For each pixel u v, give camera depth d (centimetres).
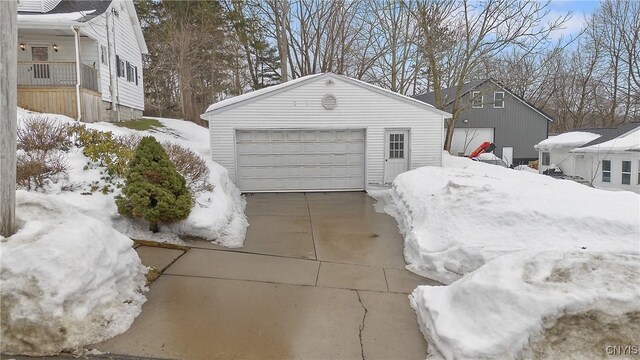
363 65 2616
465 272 620
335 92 1284
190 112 2820
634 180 1689
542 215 666
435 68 2053
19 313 361
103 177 772
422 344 424
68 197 699
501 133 2931
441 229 721
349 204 1137
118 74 1875
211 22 3011
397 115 1309
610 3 3139
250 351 397
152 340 404
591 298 341
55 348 365
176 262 620
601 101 3388
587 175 1972
